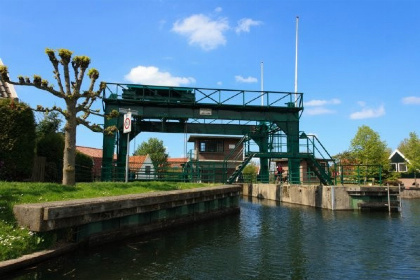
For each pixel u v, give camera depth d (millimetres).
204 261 8945
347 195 22000
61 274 7246
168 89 23375
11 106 13953
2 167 13539
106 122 22562
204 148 44000
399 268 8648
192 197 15219
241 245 11055
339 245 11273
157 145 71562
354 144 41094
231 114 24266
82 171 21344
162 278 7383
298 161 27125
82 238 9336
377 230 14258
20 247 7457
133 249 9875
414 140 50562
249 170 60906
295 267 8617
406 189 42844
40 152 17641
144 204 11758
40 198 9398
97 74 13305
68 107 12734
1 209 8141
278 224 15906
